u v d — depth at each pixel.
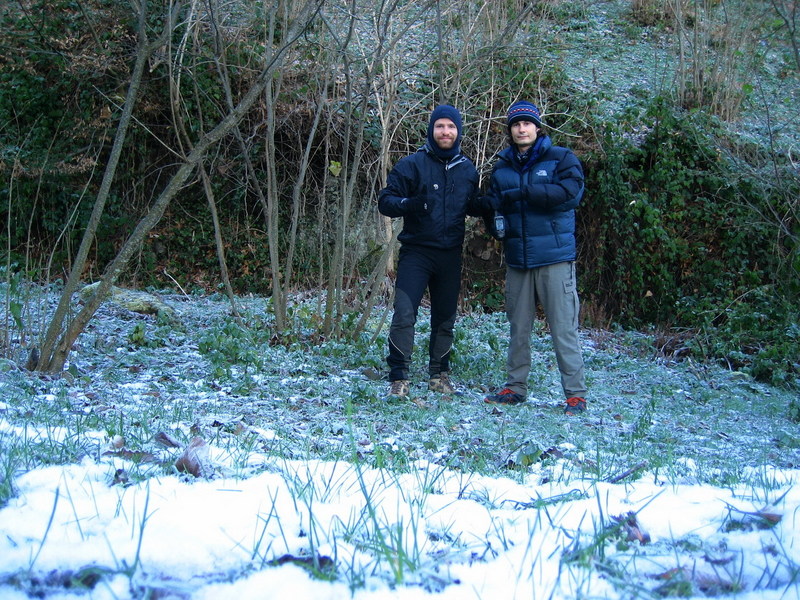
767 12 12.29
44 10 9.88
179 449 3.08
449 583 1.87
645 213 10.60
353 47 9.32
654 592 1.86
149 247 10.98
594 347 9.16
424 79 10.48
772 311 9.27
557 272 5.50
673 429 5.31
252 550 2.01
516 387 5.75
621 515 2.41
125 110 5.16
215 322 7.62
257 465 2.94
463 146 10.69
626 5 15.70
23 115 10.70
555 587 1.81
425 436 4.27
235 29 10.59
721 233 10.67
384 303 9.90
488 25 10.09
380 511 2.35
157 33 10.23
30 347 5.76
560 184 5.37
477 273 11.36
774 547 2.17
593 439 4.54
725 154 10.98
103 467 2.70
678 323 10.47
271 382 5.66
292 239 7.49
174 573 1.86
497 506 2.62
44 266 10.50
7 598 1.69
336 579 1.86
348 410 2.83
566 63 12.96
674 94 12.45
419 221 5.58
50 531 2.06
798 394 7.68
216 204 11.06
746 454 4.47
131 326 7.49
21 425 3.34
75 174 10.70
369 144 10.59
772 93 13.31
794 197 10.31
